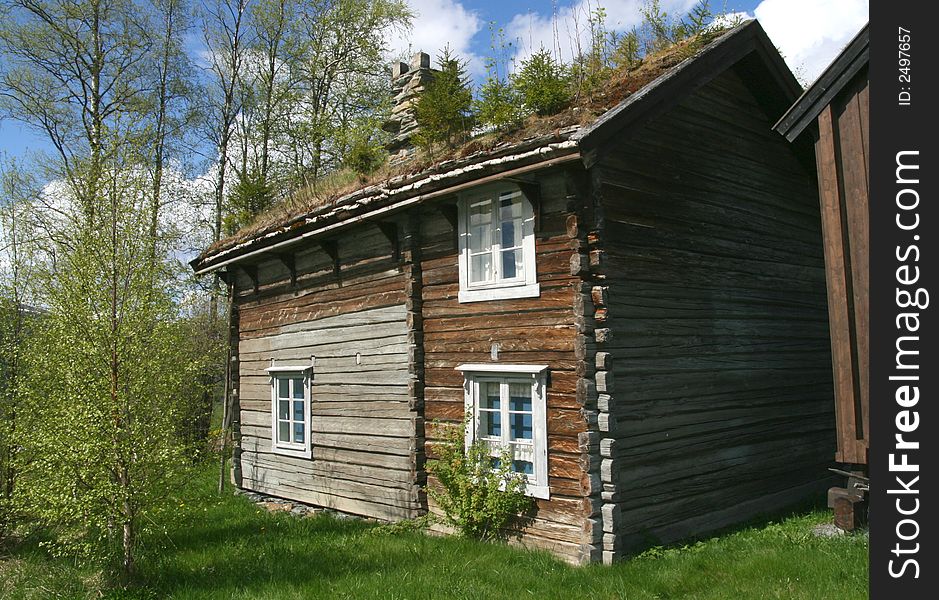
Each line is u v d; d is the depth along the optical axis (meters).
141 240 7.48
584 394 7.46
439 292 9.24
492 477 8.05
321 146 21.23
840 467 10.80
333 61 21.95
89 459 6.84
